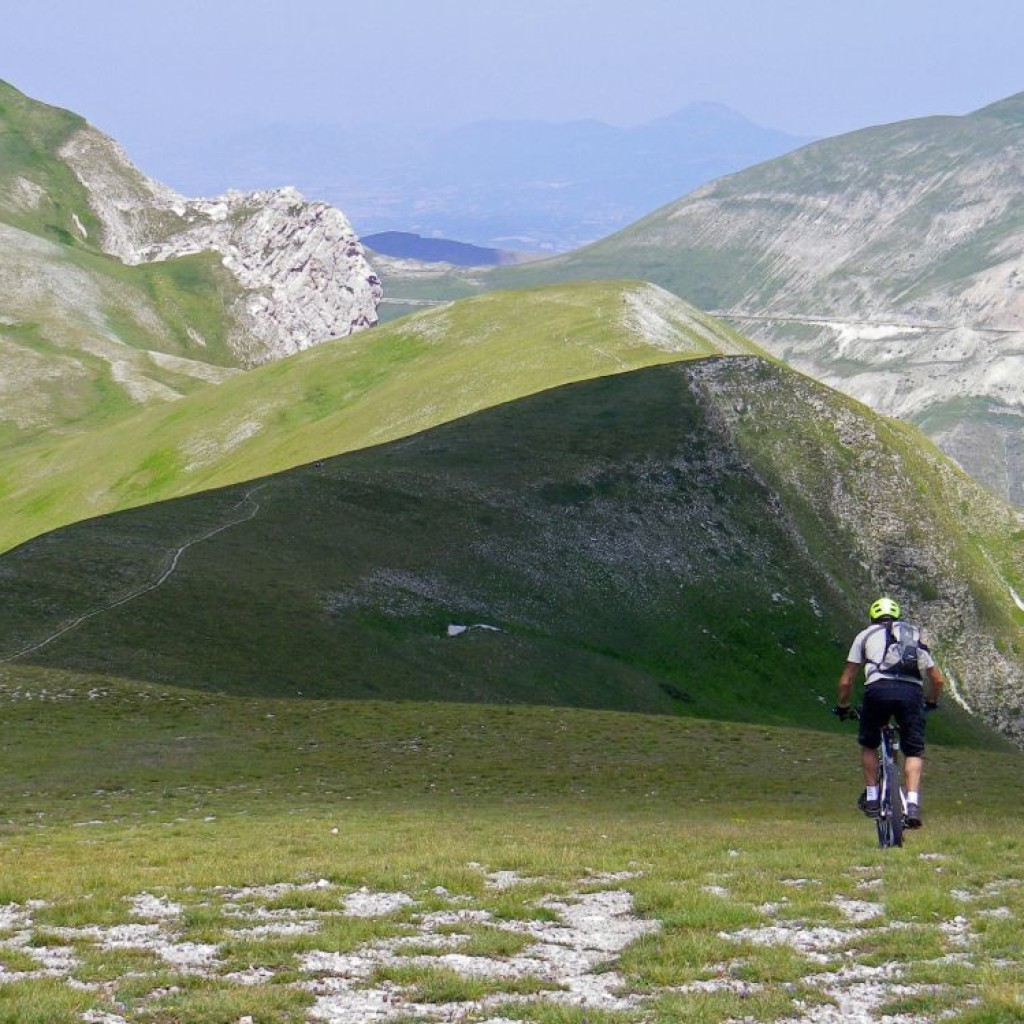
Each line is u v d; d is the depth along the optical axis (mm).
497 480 116188
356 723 53969
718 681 102000
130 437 190875
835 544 128125
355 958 13164
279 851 22906
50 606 71875
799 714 102062
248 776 43719
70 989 11672
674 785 44312
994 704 123438
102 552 82438
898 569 129500
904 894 15422
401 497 107688
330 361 194625
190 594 75938
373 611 84250
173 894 16906
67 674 58156
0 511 179125
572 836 25078
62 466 188750
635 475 123688
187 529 91812
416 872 18359
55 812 35906
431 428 134000
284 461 155375
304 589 82812
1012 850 19656
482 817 33375
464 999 11641
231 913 15617
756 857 19375
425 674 78062
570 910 15531
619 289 197875
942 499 140875
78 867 21078
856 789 44219
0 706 52281
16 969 12734
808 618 114562
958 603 128750
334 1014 11219
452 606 91500
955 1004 11133
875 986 11906
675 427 133375
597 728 55594
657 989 11875
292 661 71438
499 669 84625
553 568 104562
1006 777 48938
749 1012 11016
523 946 13547
